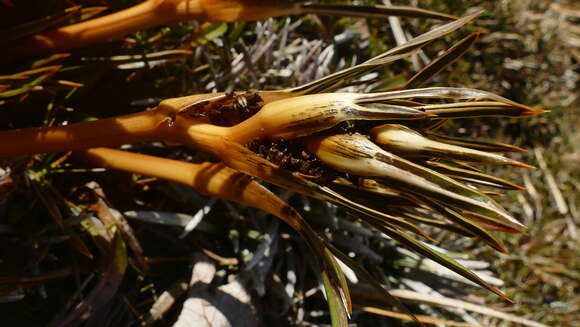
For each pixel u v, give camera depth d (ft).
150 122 0.55
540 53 1.49
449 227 0.53
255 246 0.81
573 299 1.33
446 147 0.44
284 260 0.88
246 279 0.78
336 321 0.49
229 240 0.83
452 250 1.13
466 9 1.29
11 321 0.69
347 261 0.53
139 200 0.80
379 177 0.44
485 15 1.38
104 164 0.65
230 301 0.76
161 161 0.61
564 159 1.49
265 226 0.82
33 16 0.67
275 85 0.91
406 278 0.98
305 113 0.45
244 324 0.76
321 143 0.46
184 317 0.71
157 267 0.80
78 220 0.66
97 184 0.72
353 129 0.46
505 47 1.43
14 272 0.65
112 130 0.56
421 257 0.96
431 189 0.43
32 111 0.70
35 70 0.58
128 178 0.76
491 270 1.25
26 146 0.57
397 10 0.64
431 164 0.48
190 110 0.54
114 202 0.76
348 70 0.52
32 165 0.68
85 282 0.69
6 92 0.59
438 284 1.01
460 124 1.33
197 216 0.74
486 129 1.37
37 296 0.71
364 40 1.16
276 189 0.81
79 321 0.66
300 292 0.85
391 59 0.52
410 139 0.45
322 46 1.00
